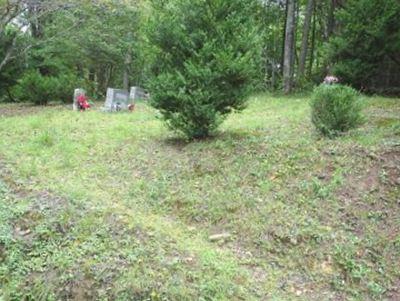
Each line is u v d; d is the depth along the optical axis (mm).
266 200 5984
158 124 10625
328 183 6145
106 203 5902
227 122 10422
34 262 4691
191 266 4559
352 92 8039
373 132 7973
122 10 18953
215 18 8086
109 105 13883
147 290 4199
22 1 15898
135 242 4879
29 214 5430
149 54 8406
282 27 25141
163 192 6457
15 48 20547
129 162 7664
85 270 4473
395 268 4758
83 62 22344
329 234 5219
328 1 24734
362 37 14617
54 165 7488
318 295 4453
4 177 6680
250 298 4227
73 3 16828
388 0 14203
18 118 12344
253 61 8258
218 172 6852
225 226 5613
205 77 7887
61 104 18234
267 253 5074
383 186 5965
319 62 24594
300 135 8266
